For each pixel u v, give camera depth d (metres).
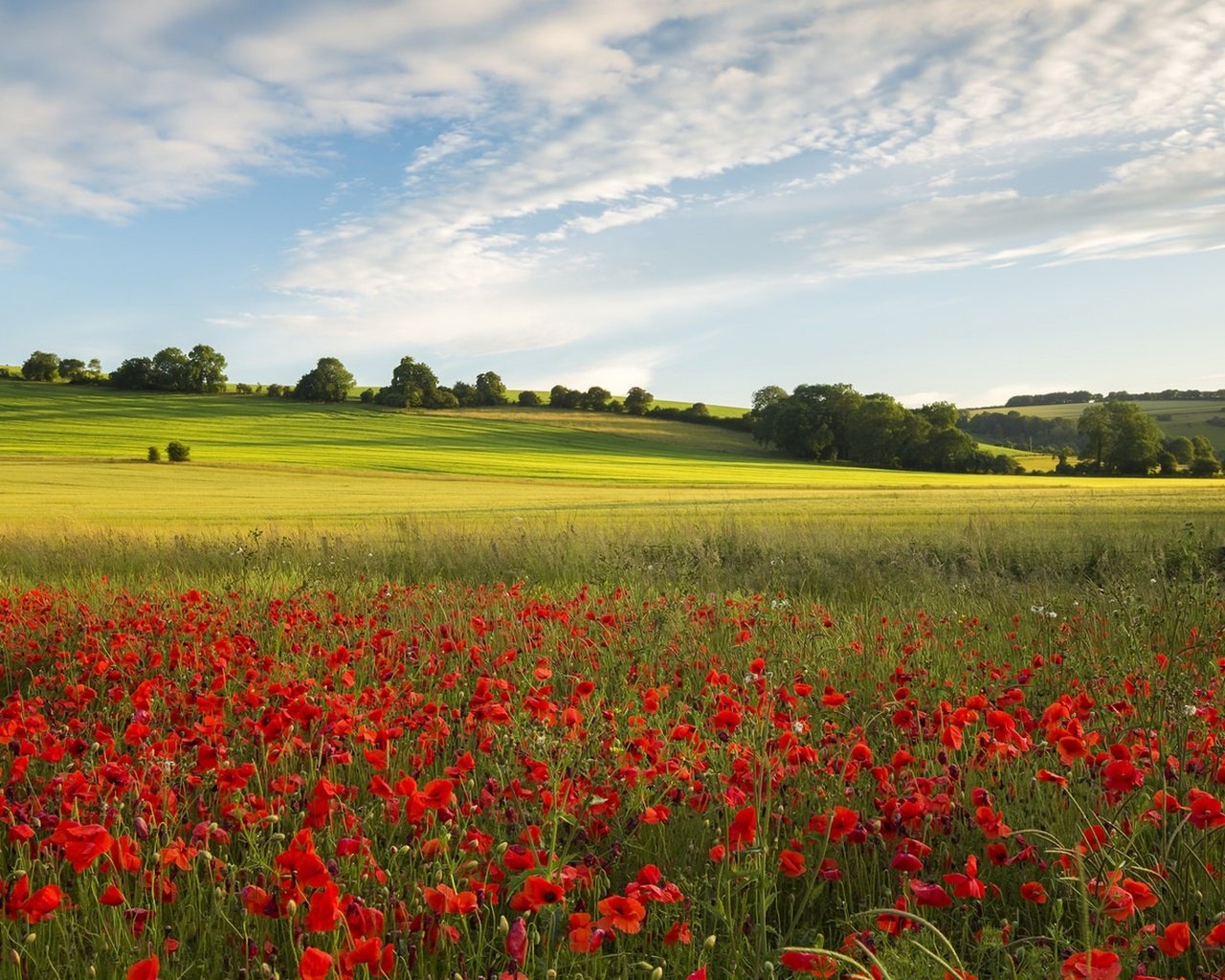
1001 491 45.84
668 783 3.63
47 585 11.40
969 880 2.59
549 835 3.22
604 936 2.65
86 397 123.56
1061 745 3.28
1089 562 12.32
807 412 111.69
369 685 5.32
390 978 2.50
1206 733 3.98
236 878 3.15
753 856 2.93
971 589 9.78
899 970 2.58
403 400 130.62
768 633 6.52
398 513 32.19
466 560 13.23
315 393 134.12
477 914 2.81
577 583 11.04
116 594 9.61
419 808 2.91
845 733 4.41
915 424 105.88
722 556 13.80
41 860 3.21
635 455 101.44
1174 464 106.00
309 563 12.98
